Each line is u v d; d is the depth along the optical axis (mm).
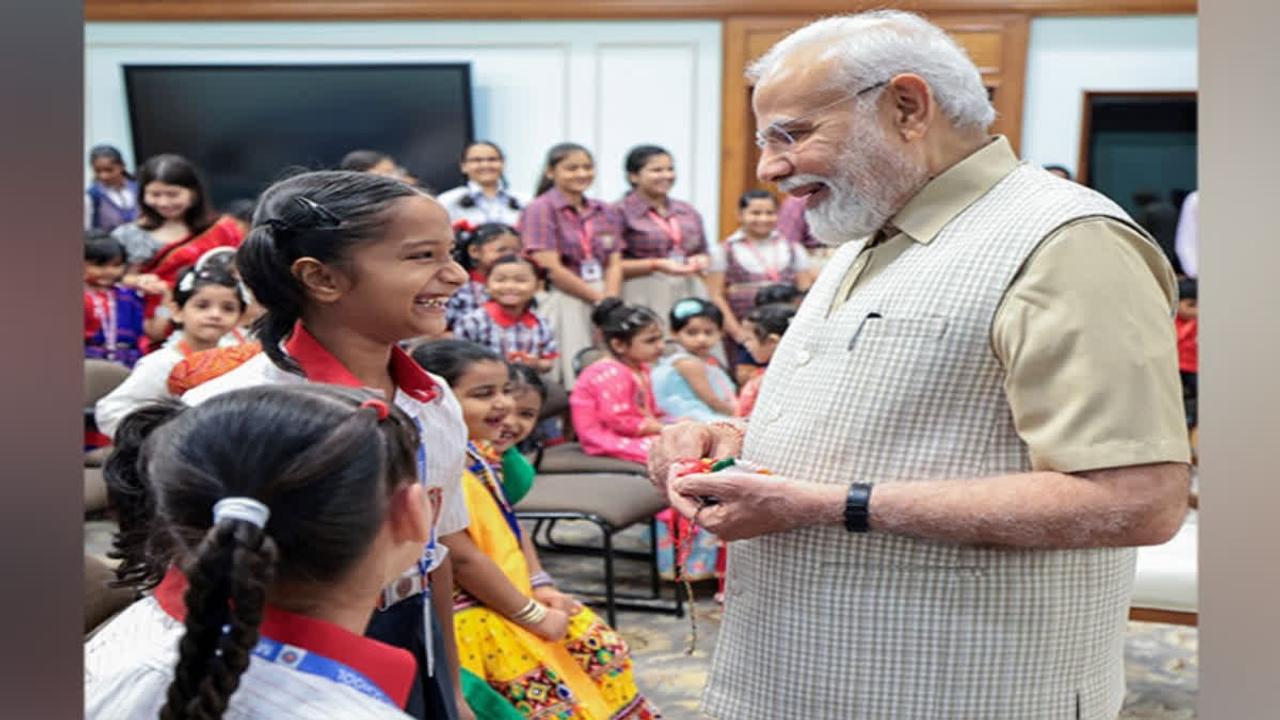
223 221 5328
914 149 1539
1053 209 1451
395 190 1500
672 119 7789
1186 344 5723
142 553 1226
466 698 2207
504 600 2311
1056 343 1381
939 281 1495
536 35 7816
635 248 6012
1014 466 1467
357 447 1009
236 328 3668
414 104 7898
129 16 7910
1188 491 1418
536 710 2320
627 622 3939
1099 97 7562
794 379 1632
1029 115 7617
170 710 914
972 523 1416
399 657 1048
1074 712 1554
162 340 5094
